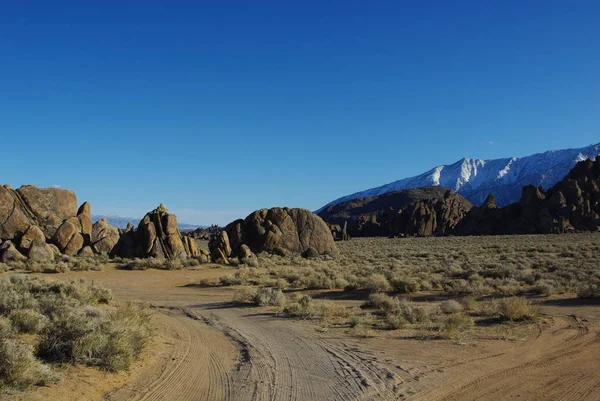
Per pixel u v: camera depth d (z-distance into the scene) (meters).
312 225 59.72
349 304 23.84
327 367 11.44
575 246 60.56
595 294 22.73
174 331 16.44
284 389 9.59
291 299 25.55
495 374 10.51
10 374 7.91
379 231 149.38
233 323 18.66
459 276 34.84
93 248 51.66
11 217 47.47
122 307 15.22
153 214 51.81
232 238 57.84
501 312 18.30
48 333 10.52
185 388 9.55
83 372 9.44
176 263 45.00
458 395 9.08
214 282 35.12
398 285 27.73
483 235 111.06
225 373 10.92
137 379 9.91
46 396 7.89
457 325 16.14
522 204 117.56
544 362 11.54
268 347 13.96
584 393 9.06
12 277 24.42
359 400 8.86
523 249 60.88
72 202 54.56
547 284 25.64
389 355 12.58
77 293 19.95
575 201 108.38
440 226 132.50
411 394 9.17
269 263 48.66
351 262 51.59
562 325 16.52
